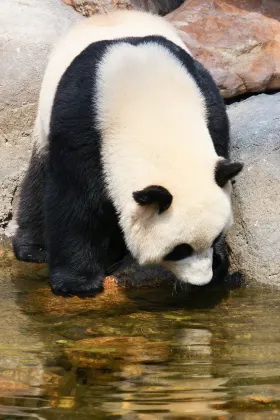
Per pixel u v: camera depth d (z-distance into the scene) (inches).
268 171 402.3
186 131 337.1
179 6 566.3
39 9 500.1
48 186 381.7
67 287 384.5
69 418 255.0
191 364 295.7
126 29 402.9
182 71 363.6
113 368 293.9
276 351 306.8
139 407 260.7
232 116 457.1
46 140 397.1
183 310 358.3
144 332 331.3
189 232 323.6
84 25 416.8
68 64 385.4
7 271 423.8
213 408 259.3
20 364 298.2
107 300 374.9
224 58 486.9
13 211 486.0
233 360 298.7
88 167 350.6
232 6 517.3
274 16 512.1
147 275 395.2
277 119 430.9
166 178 323.6
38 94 477.7
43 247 442.0
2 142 482.3
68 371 291.4
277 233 386.6
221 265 396.5
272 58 487.2
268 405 261.1
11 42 478.6
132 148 335.3
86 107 349.7
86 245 376.5
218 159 331.6
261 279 386.6
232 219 359.9
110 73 354.6
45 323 343.6
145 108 342.0
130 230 337.7
